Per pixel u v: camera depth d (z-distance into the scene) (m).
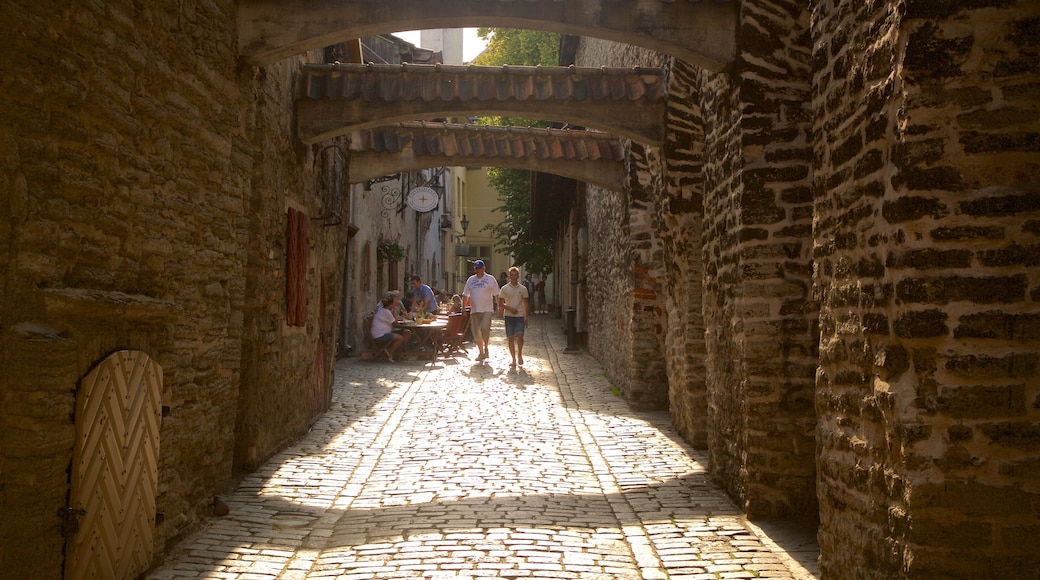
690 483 7.79
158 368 5.21
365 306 20.47
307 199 10.05
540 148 12.89
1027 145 3.75
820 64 5.08
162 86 5.34
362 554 5.71
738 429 7.00
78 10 4.27
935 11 3.81
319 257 10.86
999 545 3.71
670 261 10.28
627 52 13.10
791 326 6.72
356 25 7.02
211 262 6.35
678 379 10.23
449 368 17.31
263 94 7.73
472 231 61.03
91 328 4.43
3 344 3.81
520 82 9.76
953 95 3.79
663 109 10.02
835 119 4.81
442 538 6.05
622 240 13.40
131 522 4.87
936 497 3.77
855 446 4.45
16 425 3.87
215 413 6.61
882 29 4.16
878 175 4.20
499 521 6.50
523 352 20.81
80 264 4.39
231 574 5.25
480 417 11.49
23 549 3.89
